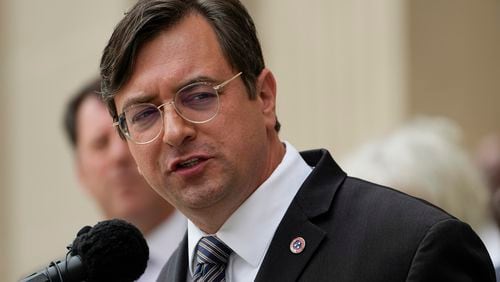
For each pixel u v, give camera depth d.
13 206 23.48
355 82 18.58
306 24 19.27
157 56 7.03
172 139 6.89
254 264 7.23
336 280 6.83
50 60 22.81
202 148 6.94
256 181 7.24
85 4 21.95
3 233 23.62
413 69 18.27
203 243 7.41
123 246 7.04
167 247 11.30
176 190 7.05
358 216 7.06
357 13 18.61
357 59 18.58
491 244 11.22
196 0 7.18
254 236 7.24
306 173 7.52
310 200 7.26
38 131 23.02
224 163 6.96
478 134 18.83
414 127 11.84
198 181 6.96
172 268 7.80
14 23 23.73
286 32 19.53
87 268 6.99
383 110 18.16
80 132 12.09
